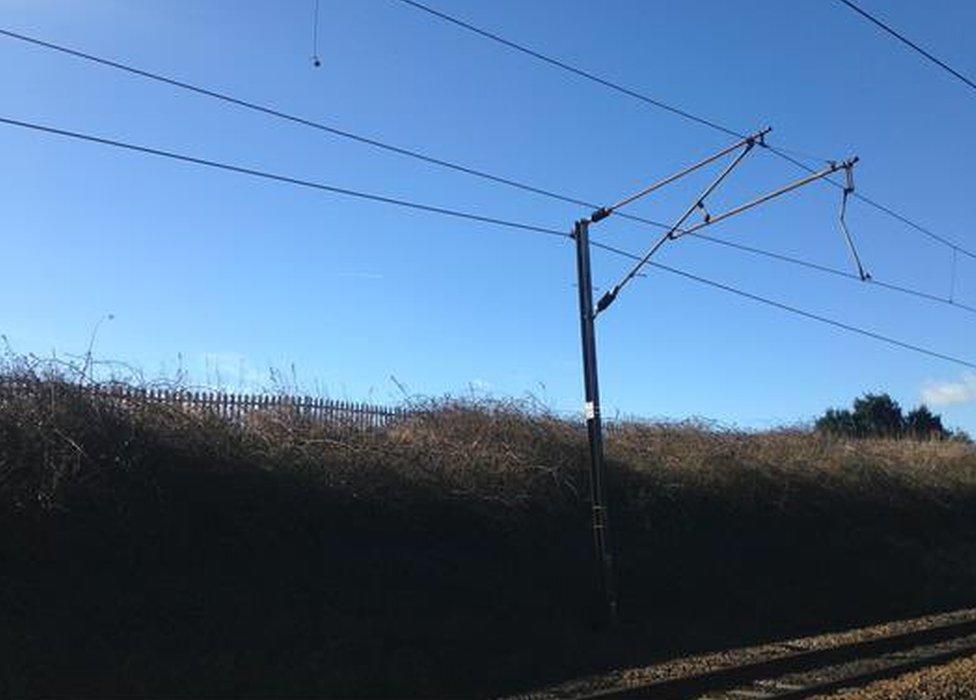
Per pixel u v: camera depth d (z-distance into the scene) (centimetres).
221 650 1331
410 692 1354
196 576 1437
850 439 3547
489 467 1956
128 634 1292
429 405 2136
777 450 2856
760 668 1438
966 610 2420
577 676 1521
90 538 1373
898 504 3036
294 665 1354
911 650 1684
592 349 1841
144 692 1199
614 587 1838
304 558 1580
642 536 2178
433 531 1797
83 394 1462
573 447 2186
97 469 1409
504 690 1413
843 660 1584
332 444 1745
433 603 1634
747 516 2492
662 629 1845
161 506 1453
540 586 1841
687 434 2656
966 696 1277
